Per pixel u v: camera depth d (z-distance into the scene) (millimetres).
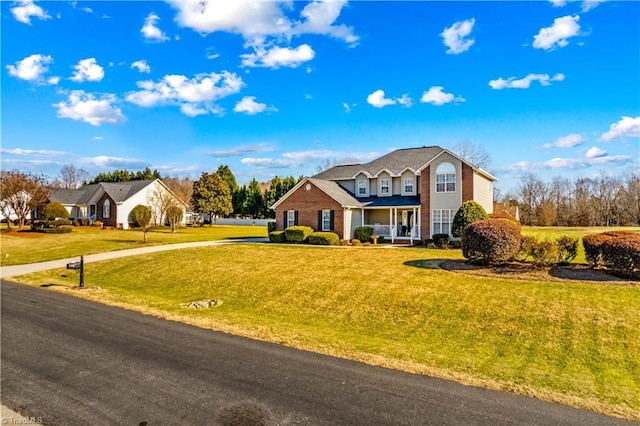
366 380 6758
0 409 5672
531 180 67250
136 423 5262
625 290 12859
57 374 6879
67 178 105438
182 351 8078
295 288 15477
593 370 8453
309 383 6562
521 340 10188
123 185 50375
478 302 12734
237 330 9797
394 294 14047
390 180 31828
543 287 13625
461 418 5461
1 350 8094
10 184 38469
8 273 19391
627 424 5520
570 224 53906
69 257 23984
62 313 11383
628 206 53906
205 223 61344
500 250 16375
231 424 5215
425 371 7324
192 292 16047
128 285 17625
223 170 71250
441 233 26922
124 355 7812
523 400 6184
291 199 31797
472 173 26609
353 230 30656
